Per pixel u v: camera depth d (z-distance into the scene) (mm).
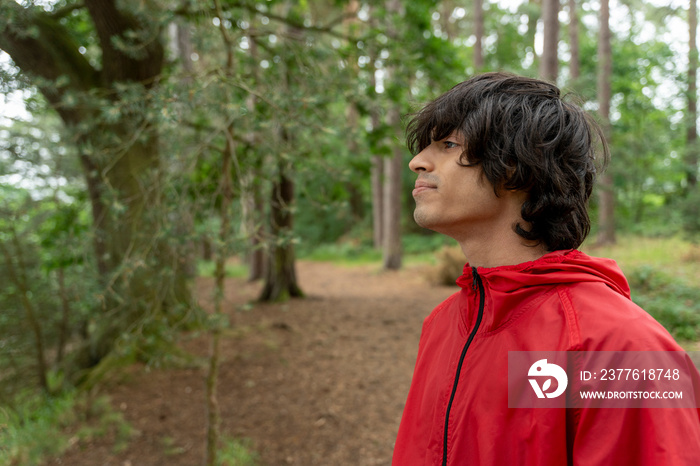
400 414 3947
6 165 3734
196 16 2730
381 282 12164
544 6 9625
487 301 739
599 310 598
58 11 4391
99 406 3857
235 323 6727
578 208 730
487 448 637
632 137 16344
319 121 2984
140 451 3336
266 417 3865
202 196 2830
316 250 21250
